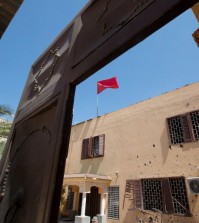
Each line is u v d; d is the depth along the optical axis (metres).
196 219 7.64
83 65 1.74
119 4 1.71
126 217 10.09
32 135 2.25
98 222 10.99
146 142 10.68
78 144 15.20
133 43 1.41
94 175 11.43
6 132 13.21
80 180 11.68
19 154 2.38
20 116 2.84
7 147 2.74
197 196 7.87
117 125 12.81
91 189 13.78
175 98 10.12
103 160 12.77
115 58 1.53
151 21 1.27
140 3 1.45
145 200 9.57
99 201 12.71
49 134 1.87
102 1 2.00
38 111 2.24
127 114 12.45
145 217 9.21
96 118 14.61
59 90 1.93
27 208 1.71
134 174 10.62
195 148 8.64
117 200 11.06
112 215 10.98
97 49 1.67
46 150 1.81
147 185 9.80
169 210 8.38
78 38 2.13
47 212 1.33
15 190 2.08
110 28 1.65
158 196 9.15
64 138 1.59
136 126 11.58
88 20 2.11
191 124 9.00
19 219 1.76
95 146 13.79
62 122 1.63
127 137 11.84
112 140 12.74
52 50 2.79
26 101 2.93
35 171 1.85
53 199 1.37
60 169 1.48
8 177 2.40
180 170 8.83
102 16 1.87
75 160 14.87
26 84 3.23
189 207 7.96
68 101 1.74
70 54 2.11
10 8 2.23
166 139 9.83
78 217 10.98
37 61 3.21
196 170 8.31
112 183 11.62
